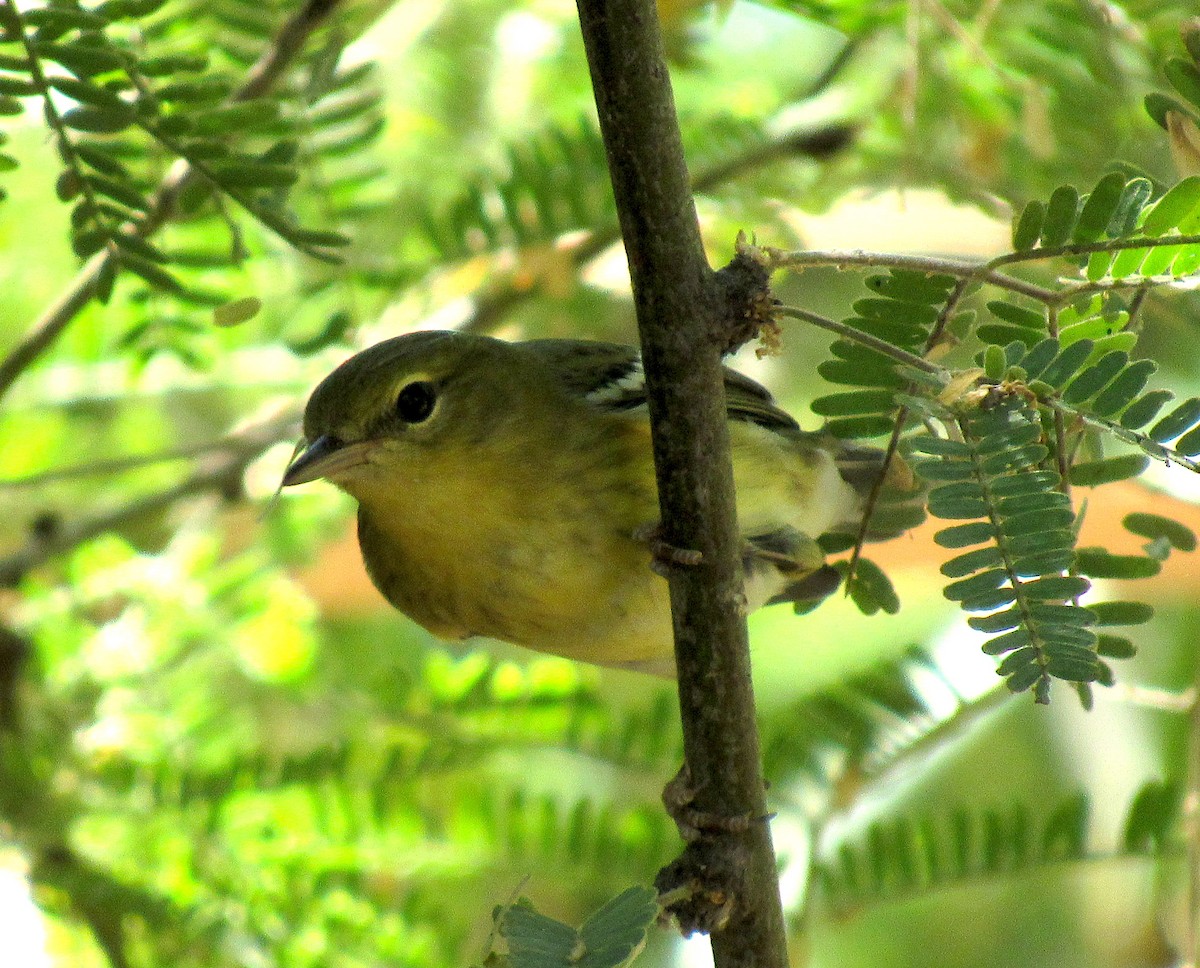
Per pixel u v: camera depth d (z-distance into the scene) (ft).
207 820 32.04
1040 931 45.65
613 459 29.53
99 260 28.40
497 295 39.99
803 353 48.52
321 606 41.32
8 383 28.78
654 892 17.74
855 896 31.37
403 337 30.25
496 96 39.22
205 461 39.68
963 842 31.07
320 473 29.19
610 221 35.78
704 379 20.40
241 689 34.99
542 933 17.40
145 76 23.67
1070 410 19.24
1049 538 18.65
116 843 32.32
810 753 32.42
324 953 31.01
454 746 33.17
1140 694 29.81
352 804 32.22
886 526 29.81
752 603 31.42
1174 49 31.73
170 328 29.12
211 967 30.89
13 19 22.65
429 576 31.35
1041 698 18.53
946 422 21.33
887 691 32.76
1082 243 20.42
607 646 30.94
